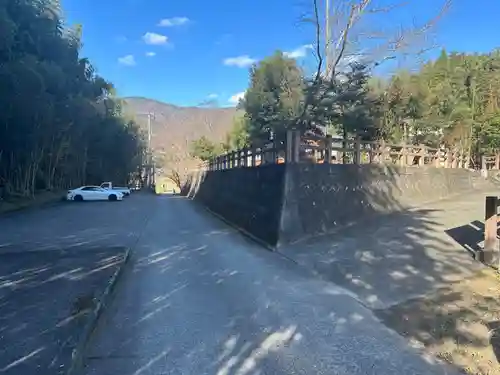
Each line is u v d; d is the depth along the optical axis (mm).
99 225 15422
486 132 30828
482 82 31891
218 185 23422
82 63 26000
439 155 20766
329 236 10945
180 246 10820
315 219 11602
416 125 24000
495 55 33781
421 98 22547
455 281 6652
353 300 6043
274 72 25312
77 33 25594
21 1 19625
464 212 13359
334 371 3846
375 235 10508
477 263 7570
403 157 17062
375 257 8383
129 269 8031
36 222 16312
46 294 5777
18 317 4797
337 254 8898
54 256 8836
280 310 5590
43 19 21203
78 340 4133
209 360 4051
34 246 10344
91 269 7512
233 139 41219
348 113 19656
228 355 4168
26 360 3691
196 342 4480
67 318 4770
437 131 25609
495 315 5215
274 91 25203
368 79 19094
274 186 11953
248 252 10023
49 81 20344
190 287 6742
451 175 20766
